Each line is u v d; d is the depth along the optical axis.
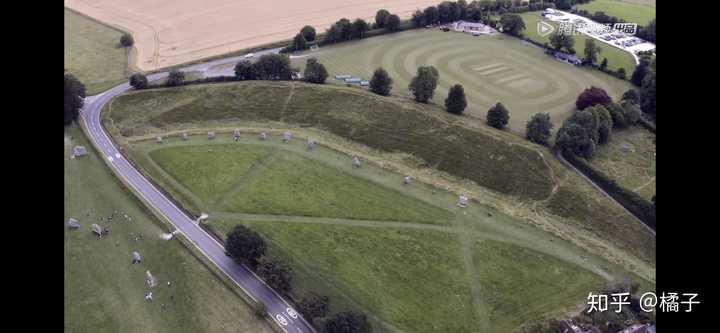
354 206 150.88
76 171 163.25
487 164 169.38
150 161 168.38
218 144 177.62
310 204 151.25
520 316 119.00
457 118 193.75
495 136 180.88
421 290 124.75
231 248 126.81
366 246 136.88
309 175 163.38
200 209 148.50
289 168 166.25
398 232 142.00
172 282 124.50
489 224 145.88
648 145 190.75
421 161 172.88
